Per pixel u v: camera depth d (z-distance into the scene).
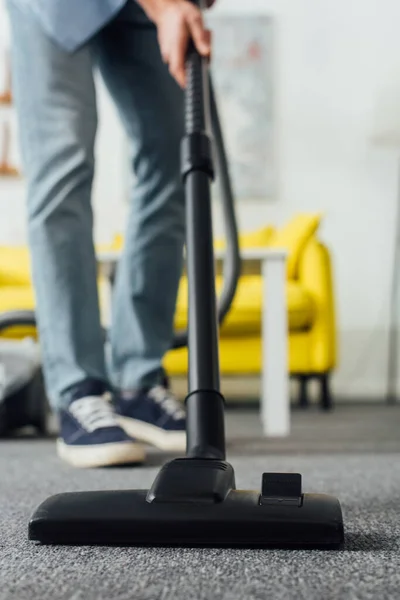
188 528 0.54
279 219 4.18
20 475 1.08
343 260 4.17
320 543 0.54
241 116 4.20
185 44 0.94
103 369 1.19
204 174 0.80
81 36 1.14
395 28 4.23
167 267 1.33
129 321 1.34
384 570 0.49
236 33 4.22
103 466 1.14
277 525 0.54
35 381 2.06
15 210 4.18
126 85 1.28
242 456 1.33
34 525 0.56
